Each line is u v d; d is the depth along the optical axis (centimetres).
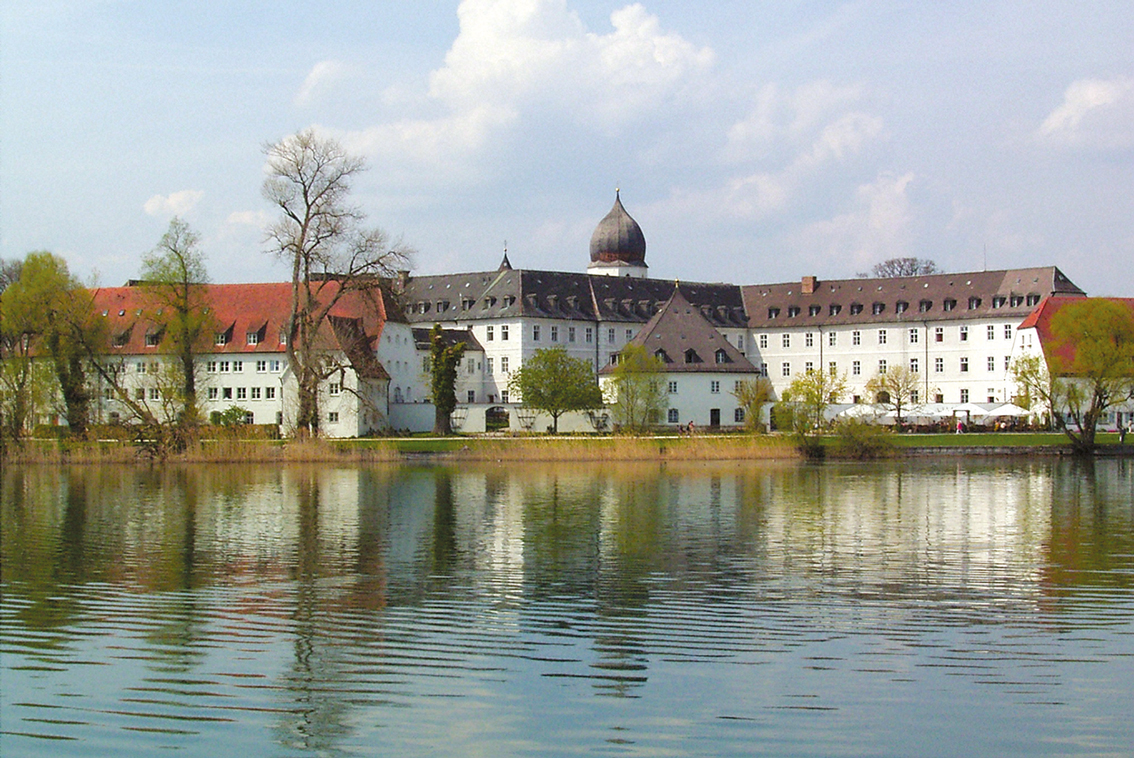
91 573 3753
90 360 9519
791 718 2208
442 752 2062
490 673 2503
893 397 15362
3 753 2078
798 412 9581
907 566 3825
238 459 9019
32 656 2666
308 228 9469
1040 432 12225
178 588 3481
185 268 10238
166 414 9106
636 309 16750
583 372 12131
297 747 2089
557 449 9312
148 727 2198
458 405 13075
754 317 17462
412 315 16412
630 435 10894
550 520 5109
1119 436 11575
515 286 15688
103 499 6128
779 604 3188
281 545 4366
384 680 2461
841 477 7606
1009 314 15312
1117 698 2314
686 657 2620
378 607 3175
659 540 4459
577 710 2259
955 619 2994
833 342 16750
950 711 2241
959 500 6006
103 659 2641
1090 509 5584
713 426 13250
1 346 9375
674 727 2167
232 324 13125
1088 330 10081
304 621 3005
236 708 2297
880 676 2464
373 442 9681
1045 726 2161
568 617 3030
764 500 5991
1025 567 3797
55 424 9469
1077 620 2975
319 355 9694
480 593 3372
